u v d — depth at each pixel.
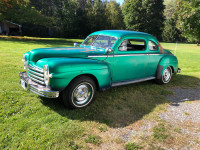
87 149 2.64
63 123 3.24
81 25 45.44
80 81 3.60
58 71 3.26
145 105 4.24
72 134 2.94
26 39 26.02
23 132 2.90
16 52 10.80
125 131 3.18
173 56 6.17
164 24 48.22
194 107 4.40
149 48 5.27
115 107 4.05
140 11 45.09
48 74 3.23
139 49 5.36
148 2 44.66
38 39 28.38
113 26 51.25
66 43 22.70
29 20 29.47
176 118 3.78
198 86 6.18
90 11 46.12
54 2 52.47
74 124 3.23
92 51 4.17
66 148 2.62
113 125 3.33
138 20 45.78
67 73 3.36
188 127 3.44
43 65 3.40
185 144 2.92
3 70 6.25
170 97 5.02
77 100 3.76
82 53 3.98
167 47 28.02
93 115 3.62
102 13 46.28
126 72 4.79
